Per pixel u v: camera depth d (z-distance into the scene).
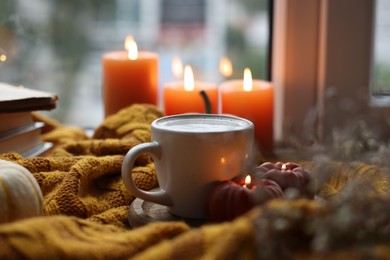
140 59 0.82
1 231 0.47
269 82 0.89
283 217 0.45
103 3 0.97
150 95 0.83
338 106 0.90
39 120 0.82
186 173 0.56
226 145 0.55
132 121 0.75
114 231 0.53
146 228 0.51
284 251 0.45
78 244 0.47
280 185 0.57
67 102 0.97
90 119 0.98
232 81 0.89
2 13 0.91
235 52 0.98
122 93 0.82
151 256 0.45
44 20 0.94
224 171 0.56
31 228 0.47
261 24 0.94
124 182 0.57
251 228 0.44
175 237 0.51
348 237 0.44
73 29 0.96
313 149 0.77
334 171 0.63
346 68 0.89
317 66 0.91
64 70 0.96
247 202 0.53
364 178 0.60
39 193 0.56
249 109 0.80
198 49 1.00
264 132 0.81
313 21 0.89
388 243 0.46
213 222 0.55
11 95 0.70
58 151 0.70
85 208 0.59
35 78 0.91
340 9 0.88
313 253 0.45
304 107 0.91
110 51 0.98
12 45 0.86
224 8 0.98
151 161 0.69
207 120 0.60
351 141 0.70
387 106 0.90
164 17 1.00
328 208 0.46
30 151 0.72
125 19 0.98
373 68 0.91
